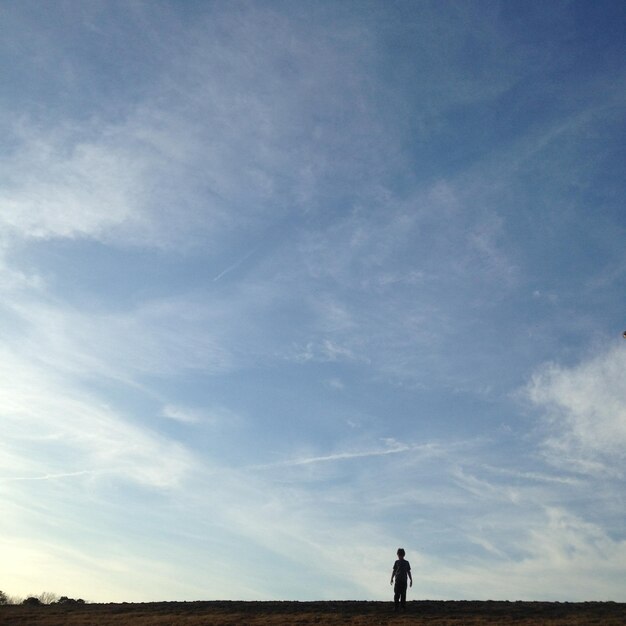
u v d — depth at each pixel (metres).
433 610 35.06
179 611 36.81
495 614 33.34
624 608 34.59
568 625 29.45
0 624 32.88
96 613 36.75
